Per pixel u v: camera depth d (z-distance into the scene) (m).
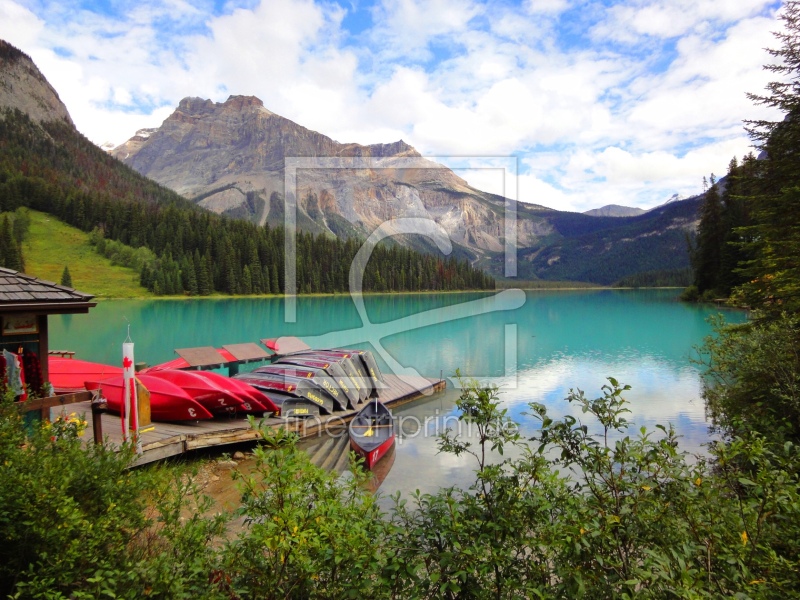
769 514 2.94
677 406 14.64
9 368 7.18
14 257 82.88
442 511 3.37
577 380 18.91
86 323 39.75
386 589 3.09
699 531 2.98
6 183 112.50
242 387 11.45
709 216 55.53
